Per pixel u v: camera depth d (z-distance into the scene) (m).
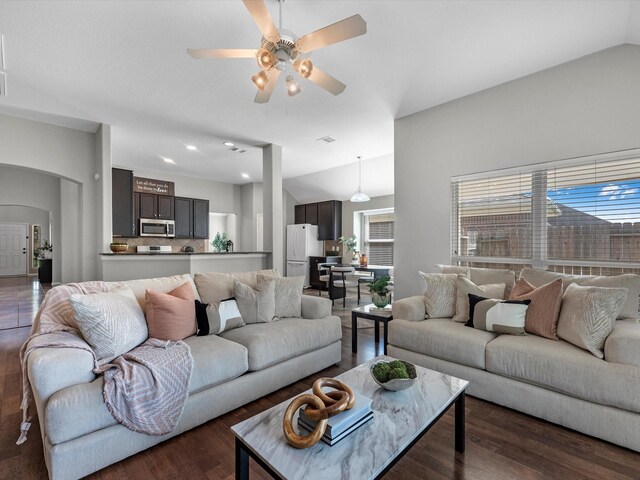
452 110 3.56
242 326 2.64
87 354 1.69
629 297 2.20
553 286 2.34
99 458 1.58
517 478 1.56
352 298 6.87
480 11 2.24
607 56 2.65
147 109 3.68
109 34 2.40
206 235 7.34
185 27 2.34
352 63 2.84
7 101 3.38
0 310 5.28
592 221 2.78
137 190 6.29
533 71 2.99
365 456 1.18
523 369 2.09
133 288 2.40
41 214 10.58
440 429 1.98
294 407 1.32
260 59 1.97
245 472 1.34
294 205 8.98
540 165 3.00
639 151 2.52
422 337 2.60
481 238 3.43
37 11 2.15
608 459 1.69
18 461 1.67
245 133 4.52
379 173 6.47
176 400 1.81
